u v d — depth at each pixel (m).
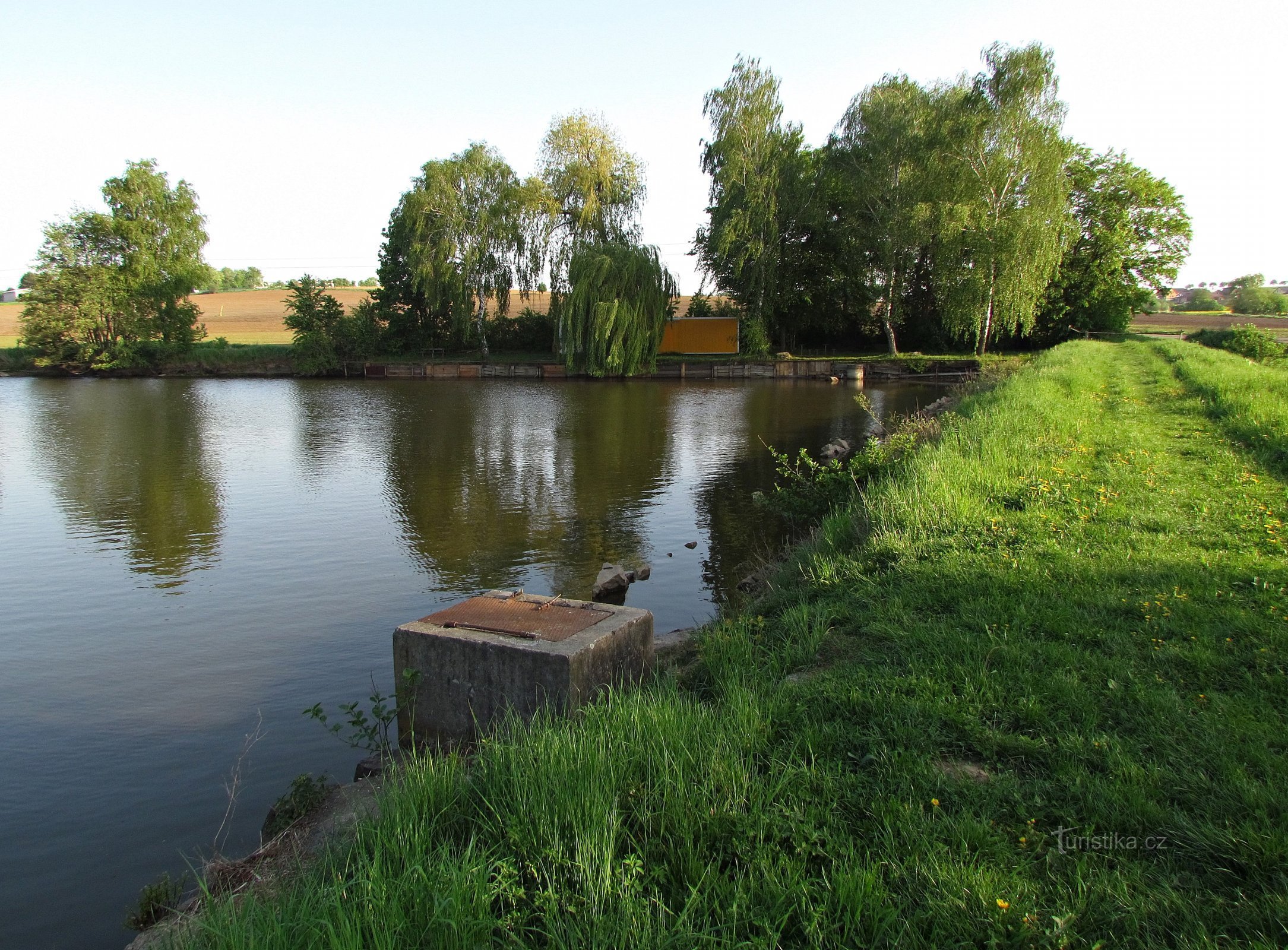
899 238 42.53
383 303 56.47
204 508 15.10
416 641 5.17
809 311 52.22
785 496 12.46
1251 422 11.95
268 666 7.99
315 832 4.09
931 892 2.74
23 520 14.19
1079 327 48.47
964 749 3.76
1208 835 2.99
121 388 44.31
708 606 9.41
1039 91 38.50
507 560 11.53
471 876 2.81
